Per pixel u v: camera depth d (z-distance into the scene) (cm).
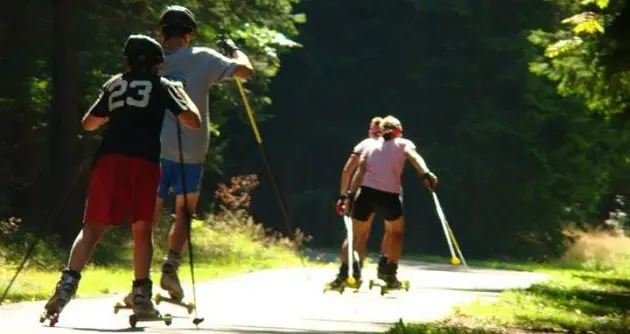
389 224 5347
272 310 4084
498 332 3706
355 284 4997
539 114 16925
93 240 2978
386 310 4381
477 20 17312
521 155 17012
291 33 11112
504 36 17312
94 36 9088
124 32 9238
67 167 8850
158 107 3017
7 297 4244
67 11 8881
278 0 10781
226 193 11281
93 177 2984
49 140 9631
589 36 6725
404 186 17775
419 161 5334
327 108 19325
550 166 17088
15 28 9731
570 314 4634
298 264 8344
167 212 9394
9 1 9656
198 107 3434
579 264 12150
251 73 3497
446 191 17388
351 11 18988
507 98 17400
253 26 10369
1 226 7425
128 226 8638
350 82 19062
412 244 17650
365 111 18950
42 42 9781
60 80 8900
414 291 5628
